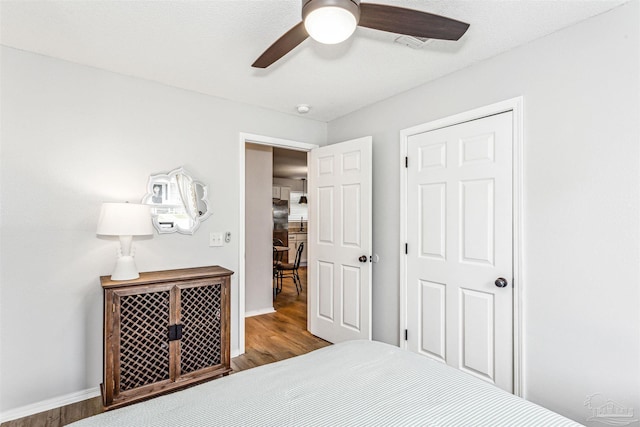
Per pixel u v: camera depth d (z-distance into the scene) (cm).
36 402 211
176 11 170
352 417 100
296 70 237
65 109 222
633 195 160
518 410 105
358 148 301
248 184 416
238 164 300
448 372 132
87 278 229
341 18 122
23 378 207
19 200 207
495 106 213
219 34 192
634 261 160
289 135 335
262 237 429
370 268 289
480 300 221
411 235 269
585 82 176
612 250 166
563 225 183
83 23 180
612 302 166
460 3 162
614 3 162
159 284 222
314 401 108
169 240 264
